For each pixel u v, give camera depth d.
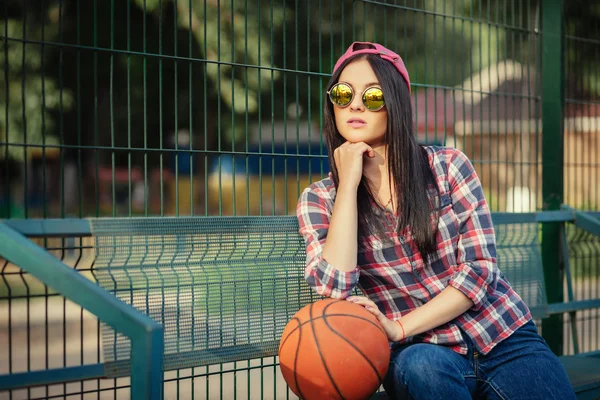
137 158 16.30
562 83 4.27
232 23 2.92
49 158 15.32
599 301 4.18
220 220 2.80
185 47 14.12
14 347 6.57
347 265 2.46
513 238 3.81
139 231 2.61
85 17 14.30
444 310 2.46
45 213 2.50
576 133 4.59
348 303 2.40
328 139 2.73
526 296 3.76
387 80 2.58
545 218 4.00
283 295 2.93
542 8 4.33
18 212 12.05
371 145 2.66
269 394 4.43
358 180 2.54
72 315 8.39
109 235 2.54
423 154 2.66
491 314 2.55
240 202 15.73
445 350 2.45
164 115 15.26
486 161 3.84
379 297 2.65
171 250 2.67
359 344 2.26
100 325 2.41
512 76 4.11
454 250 2.58
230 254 2.82
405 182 2.54
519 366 2.52
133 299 2.57
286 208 3.04
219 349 2.74
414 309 2.60
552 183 4.29
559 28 4.27
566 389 2.50
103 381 4.91
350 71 2.63
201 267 2.73
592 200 5.03
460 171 2.63
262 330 2.86
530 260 3.81
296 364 2.28
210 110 14.97
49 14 13.63
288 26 13.58
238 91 13.42
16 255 2.11
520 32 4.18
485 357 2.57
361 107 2.59
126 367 2.42
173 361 2.63
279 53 13.77
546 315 3.82
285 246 2.97
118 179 16.25
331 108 2.72
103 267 2.53
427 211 2.53
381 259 2.59
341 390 2.24
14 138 12.04
